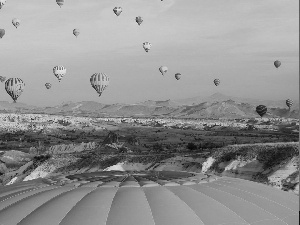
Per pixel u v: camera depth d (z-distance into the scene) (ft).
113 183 83.10
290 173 271.08
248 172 305.32
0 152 525.34
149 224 67.97
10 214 71.92
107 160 403.54
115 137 631.56
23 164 483.10
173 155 379.76
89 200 74.90
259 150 317.42
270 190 87.51
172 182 84.23
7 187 90.63
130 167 385.09
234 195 80.33
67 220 68.90
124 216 69.51
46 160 430.61
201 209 73.00
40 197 77.92
